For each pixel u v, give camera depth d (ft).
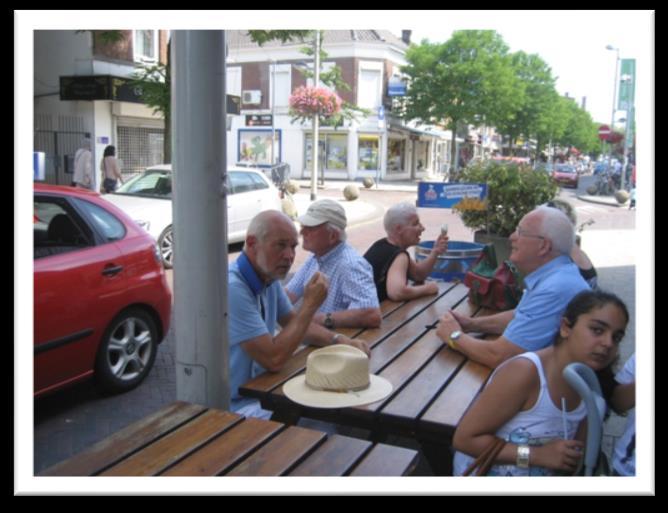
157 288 17.43
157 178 36.32
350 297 12.23
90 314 15.26
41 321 13.99
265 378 9.61
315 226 12.18
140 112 72.79
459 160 193.06
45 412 15.37
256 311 9.77
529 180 22.16
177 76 8.18
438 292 15.57
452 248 18.71
